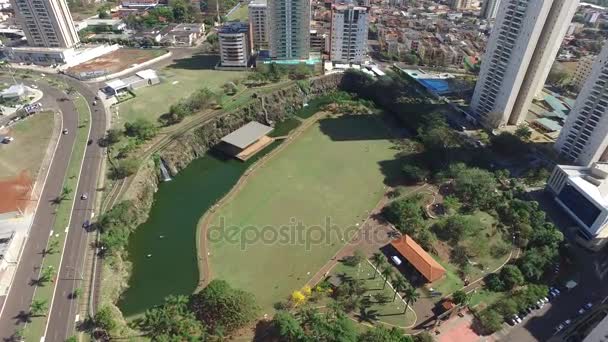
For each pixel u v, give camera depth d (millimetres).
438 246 139125
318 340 102000
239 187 171625
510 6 186750
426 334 106188
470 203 159250
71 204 147375
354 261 132375
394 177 178375
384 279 127000
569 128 179750
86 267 123750
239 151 197875
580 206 145625
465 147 192750
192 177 180375
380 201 163000
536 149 194875
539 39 184125
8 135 186750
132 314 115812
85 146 180375
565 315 116062
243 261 134500
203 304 111000
